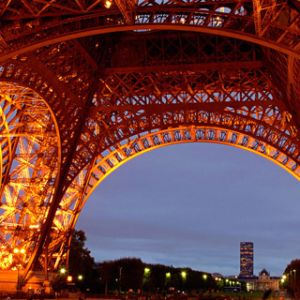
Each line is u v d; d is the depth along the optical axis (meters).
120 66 80.06
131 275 170.25
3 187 86.19
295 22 39.56
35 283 84.06
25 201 85.94
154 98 82.06
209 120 82.69
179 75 81.00
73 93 75.25
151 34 78.75
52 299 82.81
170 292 181.12
